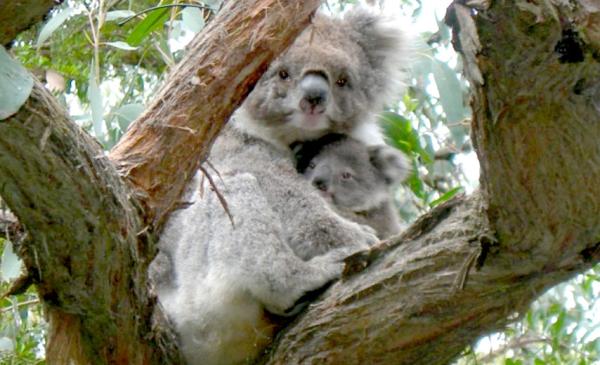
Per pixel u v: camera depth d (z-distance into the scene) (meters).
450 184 6.04
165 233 4.60
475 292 3.28
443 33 5.04
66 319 3.47
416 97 6.07
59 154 2.86
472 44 2.52
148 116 3.46
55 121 2.84
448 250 3.35
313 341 3.67
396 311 3.46
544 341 5.20
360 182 4.95
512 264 3.14
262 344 4.13
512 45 2.49
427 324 3.42
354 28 5.19
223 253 4.10
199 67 3.44
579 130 2.70
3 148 2.78
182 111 3.42
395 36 5.23
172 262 4.55
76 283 3.22
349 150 5.01
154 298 3.56
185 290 4.24
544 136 2.72
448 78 4.82
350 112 5.00
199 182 4.37
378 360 3.56
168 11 5.04
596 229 2.97
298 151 5.02
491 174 2.89
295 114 4.77
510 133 2.74
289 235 4.42
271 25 3.44
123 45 4.66
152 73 6.18
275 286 4.01
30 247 3.17
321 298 3.84
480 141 2.81
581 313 5.15
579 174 2.80
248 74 3.45
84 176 2.95
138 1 5.77
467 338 3.47
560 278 3.21
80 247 3.10
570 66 2.52
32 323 5.19
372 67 5.18
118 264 3.21
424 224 3.51
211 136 3.45
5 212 3.43
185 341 4.20
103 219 3.06
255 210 4.12
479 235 3.24
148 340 3.62
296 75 4.79
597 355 5.06
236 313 4.08
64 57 5.38
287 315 4.08
